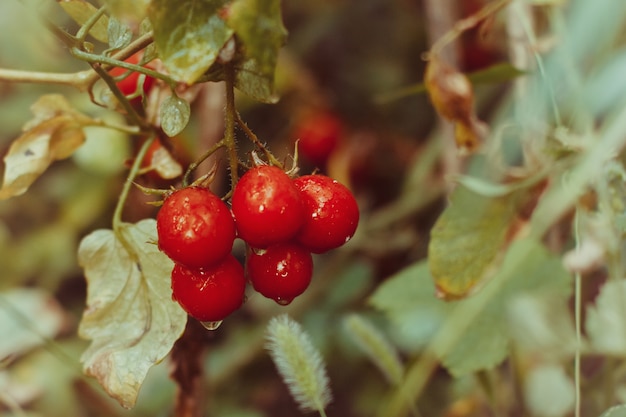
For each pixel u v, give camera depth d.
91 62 0.50
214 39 0.44
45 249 1.03
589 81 0.66
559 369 0.66
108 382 0.50
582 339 0.61
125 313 0.52
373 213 1.09
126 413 0.84
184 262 0.46
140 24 0.49
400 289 0.71
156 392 0.85
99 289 0.52
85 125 0.55
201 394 0.61
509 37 0.70
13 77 0.52
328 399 0.53
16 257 1.03
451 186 0.77
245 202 0.45
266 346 0.53
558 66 0.67
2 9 0.74
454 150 0.78
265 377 0.97
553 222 0.64
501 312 0.65
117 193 1.01
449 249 0.58
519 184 0.58
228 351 0.93
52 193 1.05
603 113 0.69
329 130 1.07
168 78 0.48
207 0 0.44
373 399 0.92
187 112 0.48
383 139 1.12
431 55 0.61
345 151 1.07
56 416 0.82
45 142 0.54
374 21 1.19
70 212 1.02
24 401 0.81
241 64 0.45
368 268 0.99
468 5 0.93
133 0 0.44
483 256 0.59
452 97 0.61
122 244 0.52
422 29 1.17
